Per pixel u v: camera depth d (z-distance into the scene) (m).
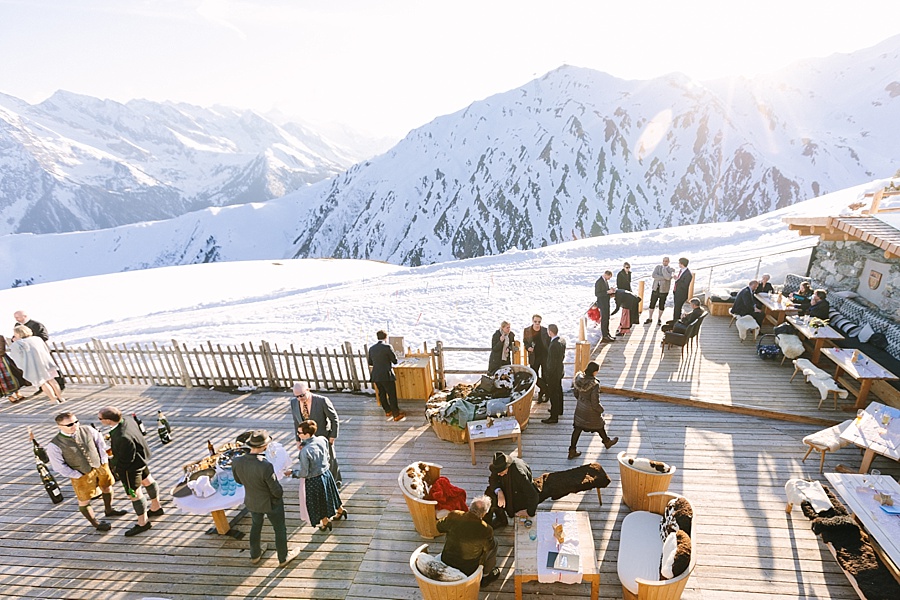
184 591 6.21
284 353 11.39
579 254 31.12
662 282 13.25
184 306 30.45
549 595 5.77
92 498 7.29
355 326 22.05
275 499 6.14
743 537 6.39
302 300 28.62
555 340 8.88
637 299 12.91
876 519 5.68
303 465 6.46
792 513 6.78
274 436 9.75
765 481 7.45
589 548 5.62
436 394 9.75
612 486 7.48
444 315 21.98
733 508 6.91
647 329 13.62
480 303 23.19
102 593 6.29
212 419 10.54
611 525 6.68
